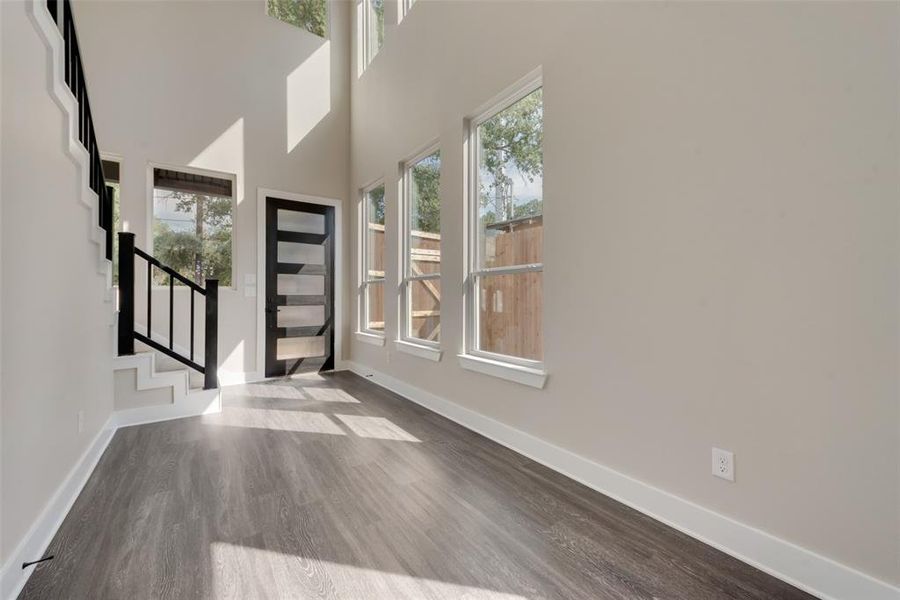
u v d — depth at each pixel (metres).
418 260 3.74
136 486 2.02
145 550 1.51
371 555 1.49
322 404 3.54
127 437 2.71
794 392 1.35
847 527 1.24
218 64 4.25
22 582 1.33
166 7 3.99
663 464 1.73
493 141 2.82
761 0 1.42
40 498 1.53
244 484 2.04
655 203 1.75
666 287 1.71
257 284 4.44
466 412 2.95
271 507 1.82
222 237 4.32
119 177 3.79
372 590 1.32
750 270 1.46
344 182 5.09
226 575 1.38
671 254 1.70
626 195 1.87
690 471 1.63
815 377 1.31
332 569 1.42
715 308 1.55
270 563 1.44
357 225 4.93
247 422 3.04
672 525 1.68
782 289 1.38
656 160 1.75
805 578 1.32
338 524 1.69
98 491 1.96
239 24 4.39
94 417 2.33
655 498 1.75
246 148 4.40
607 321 1.96
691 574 1.40
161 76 3.95
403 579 1.37
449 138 3.12
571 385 2.15
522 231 2.57
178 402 3.15
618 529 1.66
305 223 4.82
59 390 1.76
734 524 1.49
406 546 1.55
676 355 1.68
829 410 1.28
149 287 3.24
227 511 1.79
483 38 2.76
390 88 4.07
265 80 4.54
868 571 1.20
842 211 1.25
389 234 4.10
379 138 4.32
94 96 3.64
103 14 3.70
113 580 1.35
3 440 1.26
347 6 5.13
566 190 2.17
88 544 1.54
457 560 1.47
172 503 1.85
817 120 1.29
